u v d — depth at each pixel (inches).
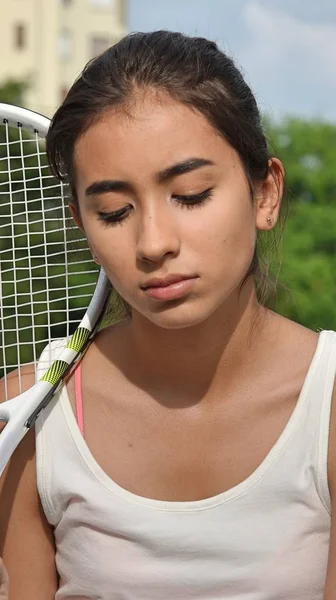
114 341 88.0
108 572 82.4
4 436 83.5
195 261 76.2
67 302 94.6
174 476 83.1
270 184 84.7
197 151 76.2
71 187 83.0
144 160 75.8
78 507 84.0
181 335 81.7
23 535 88.2
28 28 844.0
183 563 81.2
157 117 76.2
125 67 78.5
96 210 78.4
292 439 81.6
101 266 83.6
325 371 82.6
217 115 77.4
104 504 82.6
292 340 85.2
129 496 82.6
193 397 84.0
